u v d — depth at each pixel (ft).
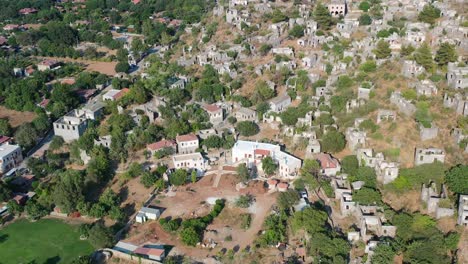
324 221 608.19
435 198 602.85
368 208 620.90
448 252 554.87
